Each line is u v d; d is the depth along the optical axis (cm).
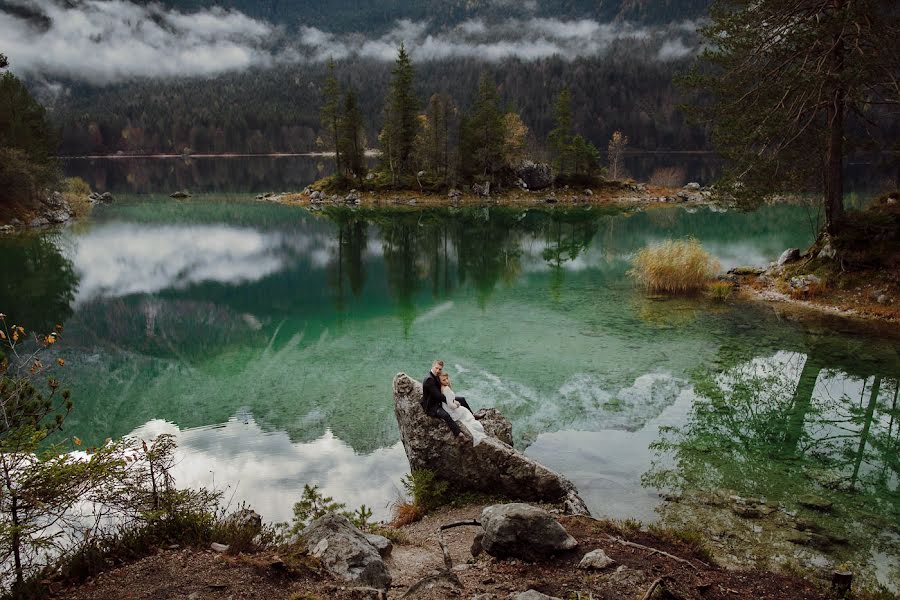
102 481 670
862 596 670
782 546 811
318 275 3434
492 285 3002
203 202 8100
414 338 2050
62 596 530
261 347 1997
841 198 2466
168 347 2016
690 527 866
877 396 1409
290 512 950
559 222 5869
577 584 612
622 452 1149
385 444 1240
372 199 8150
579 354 1800
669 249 2789
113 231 5366
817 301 2344
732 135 2545
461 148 8731
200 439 1264
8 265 3734
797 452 1136
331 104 8581
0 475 583
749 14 2398
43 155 6266
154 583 549
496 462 991
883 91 2141
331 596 539
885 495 965
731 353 1764
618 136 11419
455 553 754
